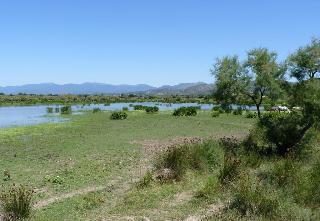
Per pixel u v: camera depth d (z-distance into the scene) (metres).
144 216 13.09
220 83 26.12
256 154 22.61
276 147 25.58
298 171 16.56
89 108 95.06
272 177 16.16
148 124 47.06
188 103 144.25
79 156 24.69
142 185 16.69
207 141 25.05
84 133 37.66
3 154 25.88
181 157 18.81
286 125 24.41
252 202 13.18
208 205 14.16
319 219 12.50
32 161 23.28
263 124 25.72
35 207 14.12
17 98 149.12
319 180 15.17
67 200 14.95
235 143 26.44
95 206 14.32
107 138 33.62
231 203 13.81
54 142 31.39
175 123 48.41
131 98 186.25
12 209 12.61
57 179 17.92
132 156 24.34
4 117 62.84
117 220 12.71
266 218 12.55
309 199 13.91
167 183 17.06
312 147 25.31
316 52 23.81
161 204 14.30
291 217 12.51
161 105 119.75
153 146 28.64
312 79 23.92
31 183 17.64
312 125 24.34
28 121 54.47
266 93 25.80
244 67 26.14
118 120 53.75
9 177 18.70
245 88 25.86
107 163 21.98
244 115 62.94
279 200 13.30
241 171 16.52
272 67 25.25
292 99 24.44
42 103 125.12
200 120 52.94
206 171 19.11
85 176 18.92
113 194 15.95
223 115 63.38
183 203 14.45
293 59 24.36
